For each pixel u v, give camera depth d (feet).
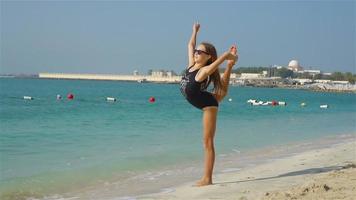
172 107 135.54
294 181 29.37
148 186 30.01
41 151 43.37
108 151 44.37
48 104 131.23
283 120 100.63
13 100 149.18
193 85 27.07
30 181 31.04
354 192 24.26
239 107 157.99
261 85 632.38
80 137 54.85
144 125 73.41
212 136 28.53
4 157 39.70
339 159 40.68
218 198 24.64
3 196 27.35
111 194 27.78
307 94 413.59
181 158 41.24
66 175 33.14
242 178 31.27
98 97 196.44
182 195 26.08
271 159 41.93
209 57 27.12
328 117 119.65
